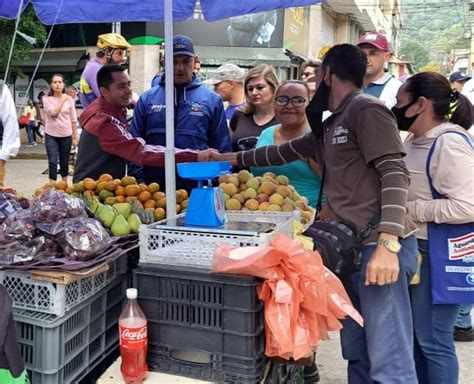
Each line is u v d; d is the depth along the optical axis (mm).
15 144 4152
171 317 1815
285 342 1619
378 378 2096
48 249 1878
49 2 3475
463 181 2188
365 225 2025
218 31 14633
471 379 3082
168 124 2365
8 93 4082
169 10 2330
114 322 2150
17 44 12547
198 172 1910
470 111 2535
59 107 7793
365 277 2027
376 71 4078
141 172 3518
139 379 1765
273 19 14977
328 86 2100
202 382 1769
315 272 1690
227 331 1732
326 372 3193
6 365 1561
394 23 39219
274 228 1906
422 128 2354
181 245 1832
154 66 14266
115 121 3033
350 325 2324
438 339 2363
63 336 1800
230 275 1714
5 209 2137
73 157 9688
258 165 2738
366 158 1949
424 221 2291
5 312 1558
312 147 2539
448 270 2266
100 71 3131
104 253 1929
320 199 2307
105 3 3477
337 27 22469
